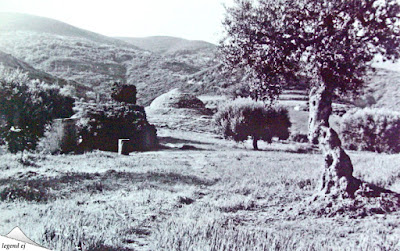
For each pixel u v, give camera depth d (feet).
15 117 52.47
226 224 23.80
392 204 27.76
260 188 35.68
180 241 19.53
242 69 35.58
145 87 315.78
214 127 133.08
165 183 37.99
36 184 33.17
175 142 100.68
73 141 65.57
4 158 47.44
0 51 207.00
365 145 49.32
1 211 24.23
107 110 82.12
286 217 26.27
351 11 27.78
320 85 30.86
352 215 26.27
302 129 94.43
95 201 28.37
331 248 19.47
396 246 19.45
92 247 18.31
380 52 28.99
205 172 46.55
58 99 63.00
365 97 49.93
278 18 30.30
